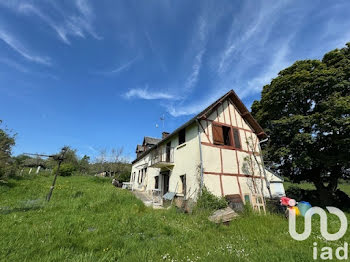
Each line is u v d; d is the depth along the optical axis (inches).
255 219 251.4
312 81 462.0
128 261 122.8
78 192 413.1
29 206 273.9
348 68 412.5
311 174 541.0
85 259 118.9
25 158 1005.2
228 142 436.5
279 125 492.4
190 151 394.6
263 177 450.0
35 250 132.0
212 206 299.4
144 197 510.6
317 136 450.0
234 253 138.3
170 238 174.9
